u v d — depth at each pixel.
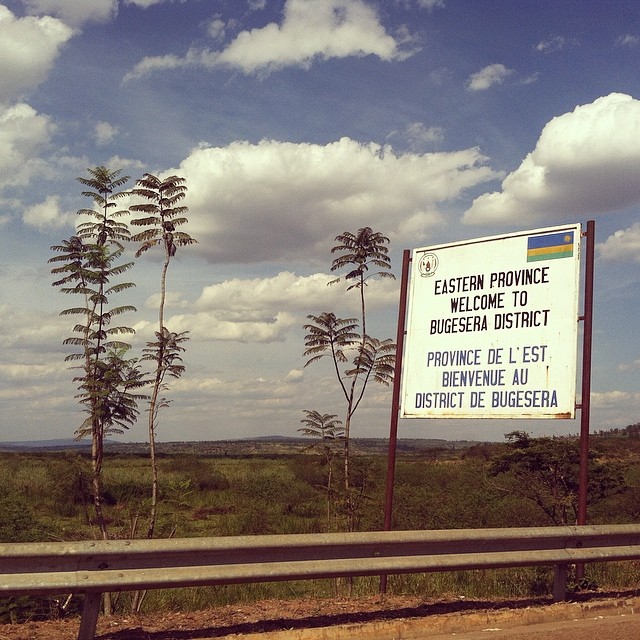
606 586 9.30
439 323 10.09
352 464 12.73
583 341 8.99
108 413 10.06
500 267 9.71
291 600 7.60
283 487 30.78
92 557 5.48
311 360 12.55
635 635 6.73
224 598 9.23
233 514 26.45
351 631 6.46
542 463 15.22
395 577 9.91
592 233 9.12
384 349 12.57
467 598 7.93
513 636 6.64
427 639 6.54
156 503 10.17
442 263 10.18
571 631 6.87
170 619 6.74
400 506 19.34
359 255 12.62
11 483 27.17
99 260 10.15
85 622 5.75
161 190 10.91
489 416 9.50
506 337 9.53
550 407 9.10
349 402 12.56
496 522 18.11
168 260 10.76
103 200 10.64
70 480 10.19
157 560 5.75
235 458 89.38
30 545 5.32
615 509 20.23
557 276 9.27
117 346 10.26
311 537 6.29
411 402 10.11
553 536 7.65
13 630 6.22
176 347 10.45
